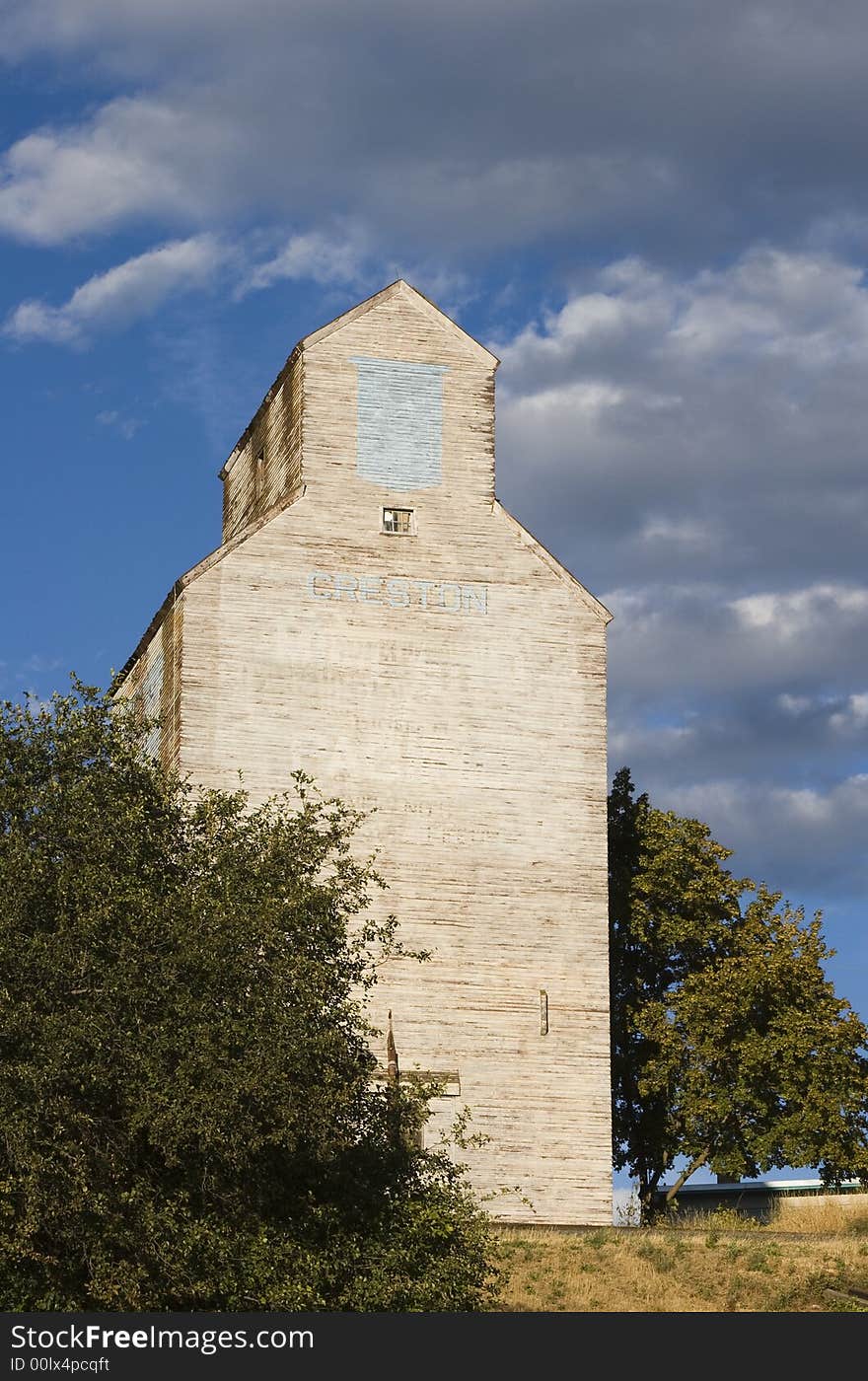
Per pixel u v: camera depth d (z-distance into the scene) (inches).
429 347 2287.2
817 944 2375.7
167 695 2155.5
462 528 2233.0
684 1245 1790.1
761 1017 2335.1
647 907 2442.2
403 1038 2058.3
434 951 2086.6
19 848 1222.9
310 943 1311.5
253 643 2129.7
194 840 1349.7
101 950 1210.0
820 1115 2251.5
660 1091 2349.9
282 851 1349.7
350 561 2185.0
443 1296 1285.7
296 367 2260.1
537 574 2237.9
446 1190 1354.6
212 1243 1192.8
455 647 2187.5
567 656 2218.3
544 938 2121.1
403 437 2249.0
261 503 2389.3
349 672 2148.1
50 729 1317.7
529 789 2162.9
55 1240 1168.2
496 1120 2058.3
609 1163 2070.6
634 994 2449.6
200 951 1220.5
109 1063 1173.7
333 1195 1298.0
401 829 2116.1
